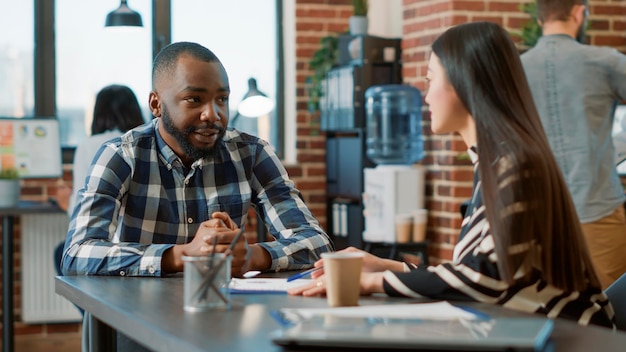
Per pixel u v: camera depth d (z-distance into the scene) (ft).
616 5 18.26
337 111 19.19
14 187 17.34
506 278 6.00
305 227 8.79
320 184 20.68
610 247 11.76
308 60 20.70
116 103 14.67
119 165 8.47
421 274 6.26
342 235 19.39
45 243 19.29
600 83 11.69
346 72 18.79
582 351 4.48
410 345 4.52
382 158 18.48
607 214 11.73
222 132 8.42
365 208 18.28
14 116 19.67
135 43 20.25
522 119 6.34
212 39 20.71
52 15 19.77
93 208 8.29
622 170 17.11
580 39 12.26
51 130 19.19
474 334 4.63
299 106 20.66
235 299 6.42
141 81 20.29
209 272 5.91
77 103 20.03
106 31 18.67
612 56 11.64
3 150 18.85
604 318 6.38
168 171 8.63
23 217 19.19
